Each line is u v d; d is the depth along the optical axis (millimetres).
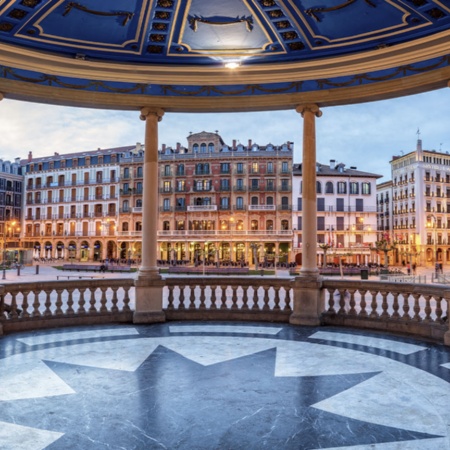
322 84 8977
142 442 3852
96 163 69875
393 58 8094
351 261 59969
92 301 9102
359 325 8688
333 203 60531
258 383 5441
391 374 5801
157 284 9242
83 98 8992
